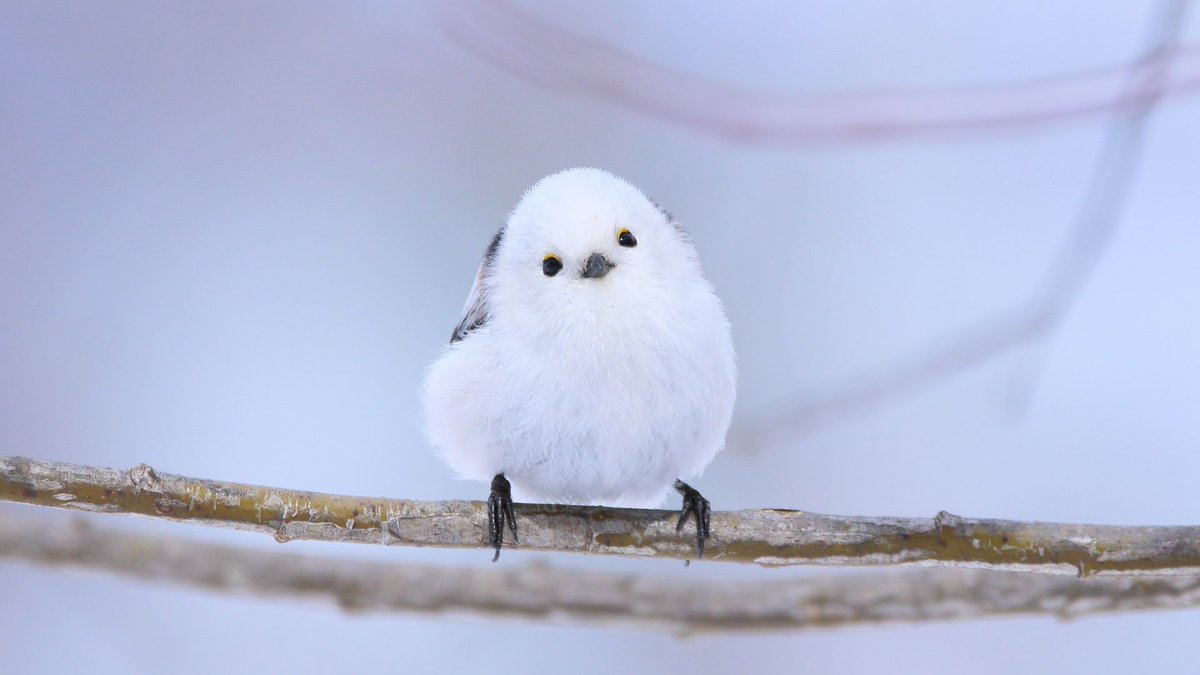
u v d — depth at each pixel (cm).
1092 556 256
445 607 260
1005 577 259
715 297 260
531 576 260
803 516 257
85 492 255
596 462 259
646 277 259
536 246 259
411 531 257
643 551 257
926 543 257
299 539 256
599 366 258
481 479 260
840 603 260
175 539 259
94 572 259
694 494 258
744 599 260
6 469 255
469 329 260
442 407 260
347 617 260
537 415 259
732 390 260
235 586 259
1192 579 258
